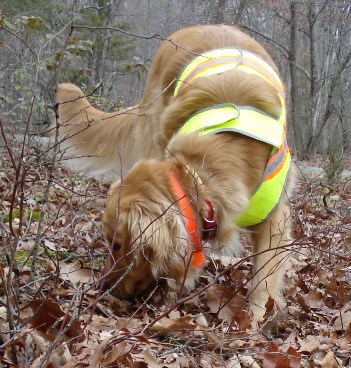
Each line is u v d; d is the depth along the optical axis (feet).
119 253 5.43
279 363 4.94
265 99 6.12
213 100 6.19
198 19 31.32
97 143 7.83
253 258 6.22
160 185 5.43
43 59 7.50
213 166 5.70
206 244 5.79
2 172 7.13
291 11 31.76
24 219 6.93
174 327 5.20
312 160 28.27
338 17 34.88
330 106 32.50
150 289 5.65
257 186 5.86
